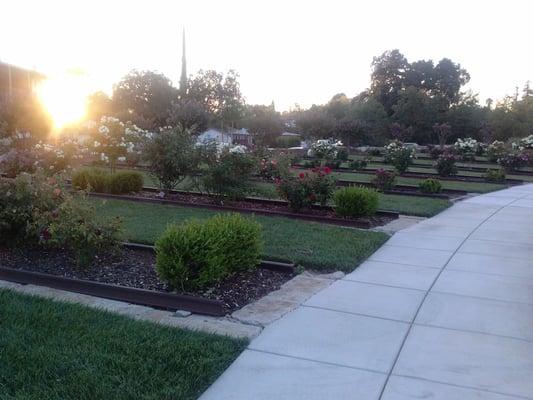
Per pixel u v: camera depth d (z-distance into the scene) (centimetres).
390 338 455
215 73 5609
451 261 730
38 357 383
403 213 1138
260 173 1513
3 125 1850
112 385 349
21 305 488
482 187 1800
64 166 1232
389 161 2616
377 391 363
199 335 437
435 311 525
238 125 5078
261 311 509
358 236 848
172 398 338
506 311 529
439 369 398
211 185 1121
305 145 4062
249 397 353
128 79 4806
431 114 4997
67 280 553
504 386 373
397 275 654
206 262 532
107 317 471
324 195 1066
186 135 1202
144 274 596
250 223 643
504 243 858
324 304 537
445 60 6444
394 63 6425
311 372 389
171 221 915
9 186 674
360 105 5203
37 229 633
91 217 631
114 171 1392
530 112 4525
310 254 709
